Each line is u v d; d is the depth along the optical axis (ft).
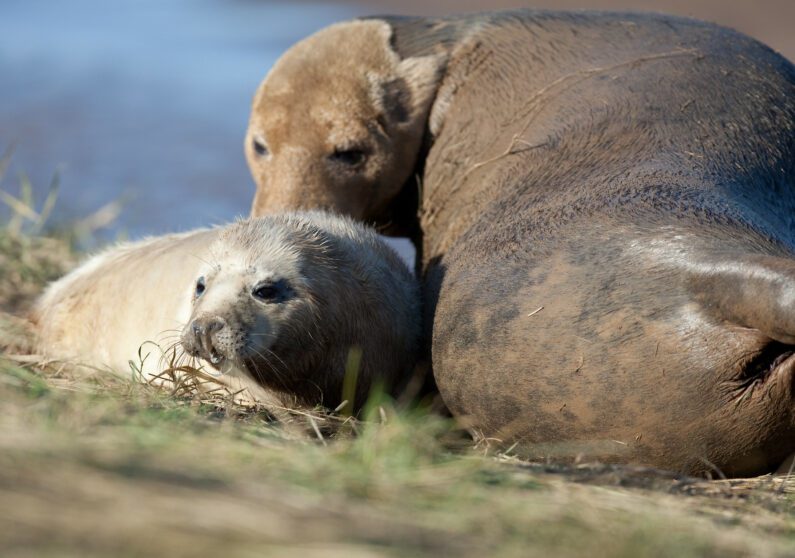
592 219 61.36
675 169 65.10
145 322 75.56
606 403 57.00
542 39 80.18
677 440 56.24
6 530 36.60
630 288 56.70
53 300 84.69
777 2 210.18
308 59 84.17
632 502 49.49
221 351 65.57
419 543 40.14
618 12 82.58
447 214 79.66
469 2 239.30
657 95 71.92
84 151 164.45
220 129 178.60
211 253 70.64
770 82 73.51
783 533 48.70
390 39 84.23
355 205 84.17
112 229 127.24
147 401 58.54
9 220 114.01
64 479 40.45
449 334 63.93
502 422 61.52
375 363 70.18
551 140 72.64
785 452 56.34
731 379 54.03
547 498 48.11
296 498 42.50
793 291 50.83
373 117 82.48
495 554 39.96
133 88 205.98
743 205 62.95
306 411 65.10
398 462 48.70
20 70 219.41
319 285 68.23
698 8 211.20
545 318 58.80
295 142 83.15
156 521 38.42
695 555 43.01
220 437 50.96
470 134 79.77
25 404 50.60
